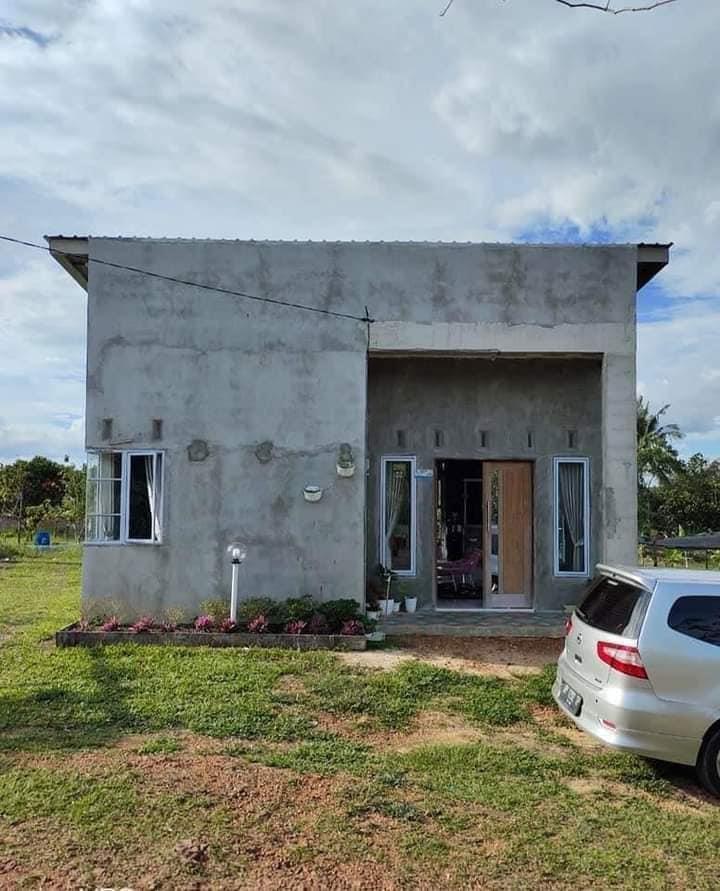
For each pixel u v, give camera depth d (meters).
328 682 8.22
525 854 4.54
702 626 5.70
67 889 3.98
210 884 4.07
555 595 12.69
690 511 42.44
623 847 4.70
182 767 5.66
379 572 12.65
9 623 12.27
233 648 9.95
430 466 13.00
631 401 11.50
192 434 11.39
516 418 12.96
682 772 6.04
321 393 11.45
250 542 11.30
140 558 11.24
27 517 38.31
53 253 11.51
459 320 11.54
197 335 11.46
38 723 6.74
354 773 5.70
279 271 11.55
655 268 12.08
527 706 7.71
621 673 5.68
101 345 11.45
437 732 6.92
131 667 8.76
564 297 11.59
